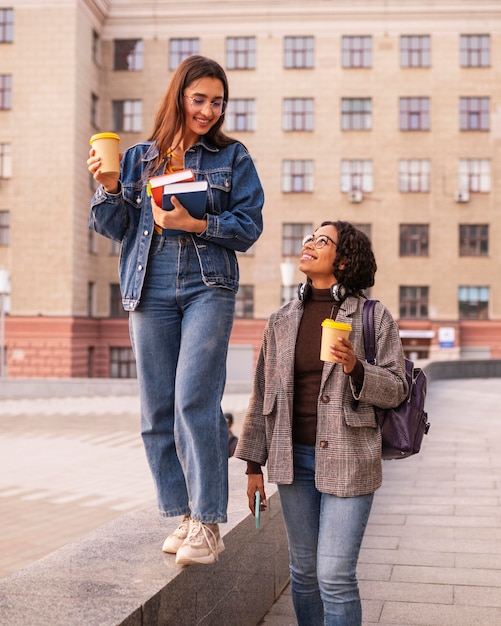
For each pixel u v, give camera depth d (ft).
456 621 14.98
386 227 133.28
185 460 10.89
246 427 11.52
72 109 122.62
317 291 11.30
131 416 65.82
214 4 133.49
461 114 133.49
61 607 9.18
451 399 71.41
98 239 133.28
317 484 10.58
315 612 11.52
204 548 10.83
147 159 11.05
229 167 11.14
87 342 128.36
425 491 27.96
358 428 10.62
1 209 123.44
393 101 133.28
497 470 32.53
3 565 24.06
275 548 16.11
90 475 39.40
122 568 10.78
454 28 132.77
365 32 133.28
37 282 122.31
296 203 133.49
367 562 19.01
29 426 59.47
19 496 34.24
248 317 132.77
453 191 132.98
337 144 133.59
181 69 10.79
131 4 133.80
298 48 134.21
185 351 10.74
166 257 10.92
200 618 11.50
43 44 123.13
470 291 133.18
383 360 10.73
